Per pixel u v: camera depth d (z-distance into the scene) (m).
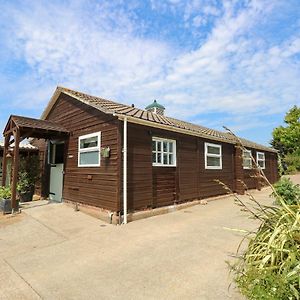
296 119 29.89
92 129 8.40
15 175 8.32
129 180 7.44
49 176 10.95
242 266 3.37
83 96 9.30
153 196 8.25
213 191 11.40
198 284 3.54
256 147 15.97
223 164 12.43
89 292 3.44
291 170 25.64
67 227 6.72
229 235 5.86
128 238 5.75
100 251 4.99
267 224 3.34
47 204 9.54
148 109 14.73
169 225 6.86
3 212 8.08
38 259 4.66
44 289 3.55
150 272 3.98
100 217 7.50
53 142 10.86
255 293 2.75
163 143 8.95
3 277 3.96
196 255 4.63
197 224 6.95
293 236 2.83
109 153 7.52
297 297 2.44
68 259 4.63
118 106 9.16
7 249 5.23
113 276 3.89
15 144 8.34
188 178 9.90
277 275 2.65
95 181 8.02
